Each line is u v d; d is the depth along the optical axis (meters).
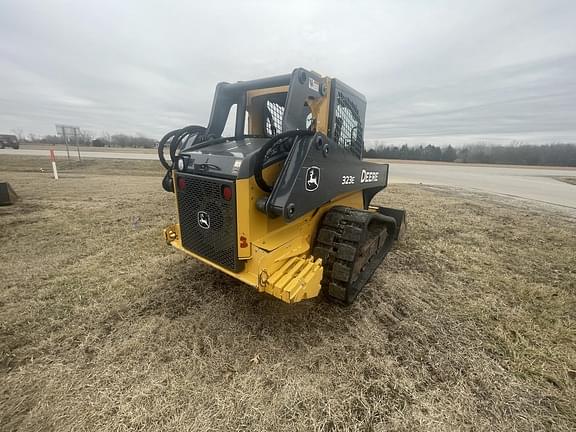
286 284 1.98
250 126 3.07
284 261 2.20
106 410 1.65
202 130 3.02
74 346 2.17
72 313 2.57
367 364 2.05
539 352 2.22
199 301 2.79
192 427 1.57
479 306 2.87
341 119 2.93
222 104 3.00
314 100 2.44
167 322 2.47
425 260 4.02
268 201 1.97
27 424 1.57
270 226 2.27
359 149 3.53
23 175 11.78
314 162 2.21
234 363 2.03
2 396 1.73
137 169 15.62
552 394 1.85
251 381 1.88
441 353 2.19
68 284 3.07
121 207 6.56
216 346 2.19
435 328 2.50
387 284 3.27
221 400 1.74
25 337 2.25
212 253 2.37
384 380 1.92
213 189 2.19
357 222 2.58
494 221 6.22
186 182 2.43
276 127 3.26
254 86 2.72
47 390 1.78
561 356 2.19
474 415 1.69
